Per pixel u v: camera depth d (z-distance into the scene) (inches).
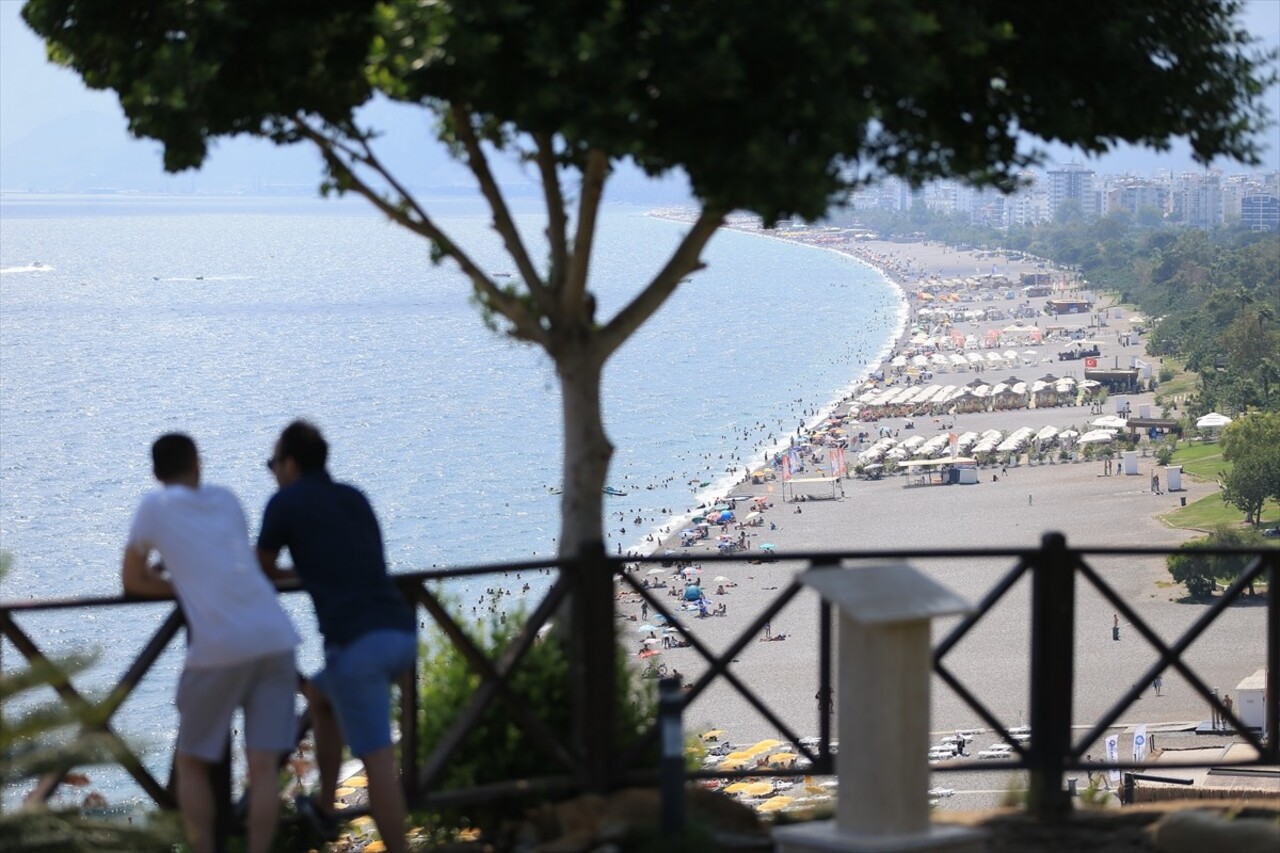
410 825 549.3
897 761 398.9
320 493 445.7
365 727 432.5
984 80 530.6
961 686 518.9
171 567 416.5
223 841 441.4
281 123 544.7
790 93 427.5
